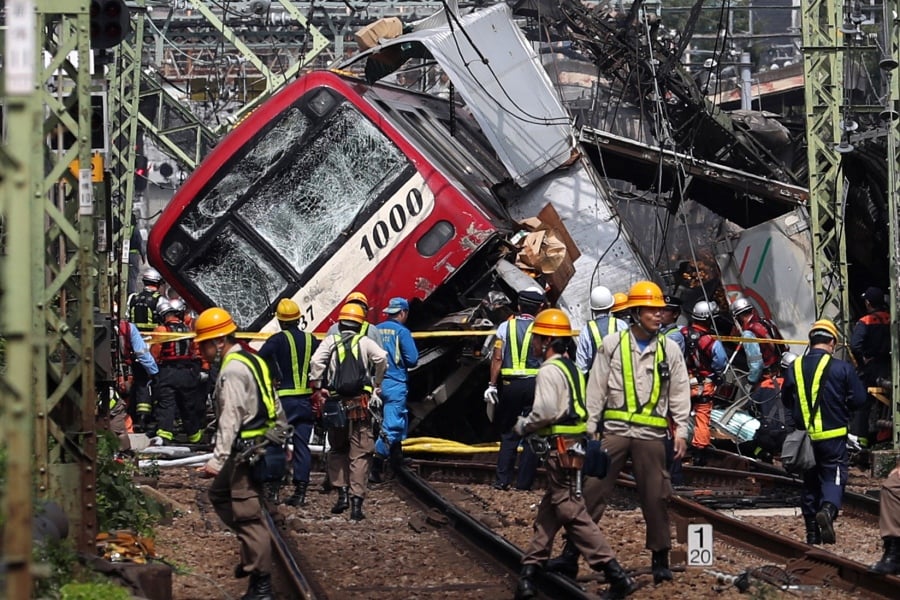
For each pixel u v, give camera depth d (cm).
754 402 4644
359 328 3522
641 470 2483
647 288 2472
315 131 4841
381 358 3503
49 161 2552
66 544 2175
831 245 5656
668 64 6388
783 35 8394
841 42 5384
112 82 5516
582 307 5016
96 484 2636
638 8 6147
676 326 3653
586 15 6341
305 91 4850
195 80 11350
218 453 2245
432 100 6012
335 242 4806
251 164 4856
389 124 4816
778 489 3962
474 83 5100
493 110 5103
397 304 4122
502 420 3841
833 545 3034
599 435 2516
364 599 2472
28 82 1218
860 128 6362
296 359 3616
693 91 6450
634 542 3003
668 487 2497
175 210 4859
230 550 2997
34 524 2139
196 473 4384
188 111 9681
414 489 3894
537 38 7469
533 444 2398
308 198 4841
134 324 5081
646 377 2473
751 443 4562
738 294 5788
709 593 2425
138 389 5025
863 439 4922
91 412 2428
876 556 2909
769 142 7000
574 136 5169
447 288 4841
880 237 6331
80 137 2409
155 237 4881
